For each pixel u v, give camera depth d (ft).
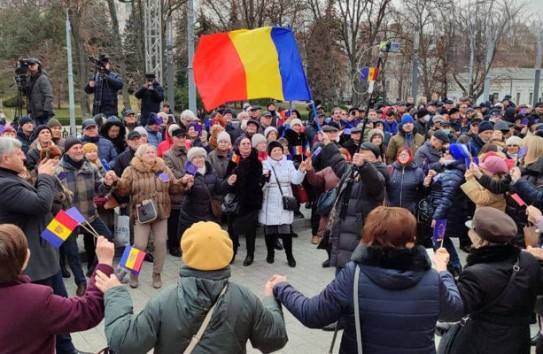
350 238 17.03
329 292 9.22
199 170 22.94
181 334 8.17
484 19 107.65
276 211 24.03
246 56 22.84
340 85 114.93
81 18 94.02
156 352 8.39
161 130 32.58
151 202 20.72
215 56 23.17
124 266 9.73
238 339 8.48
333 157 21.43
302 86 22.79
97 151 24.95
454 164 22.03
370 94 19.69
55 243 10.55
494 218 10.58
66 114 127.24
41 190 13.39
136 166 21.08
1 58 129.80
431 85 116.26
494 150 23.25
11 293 8.44
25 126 27.17
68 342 14.14
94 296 9.11
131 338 8.14
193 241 8.38
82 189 20.80
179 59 108.37
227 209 23.84
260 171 23.59
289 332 17.58
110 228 24.53
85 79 92.73
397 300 8.64
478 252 10.70
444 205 21.39
